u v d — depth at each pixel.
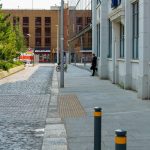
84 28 56.31
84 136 10.55
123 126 11.84
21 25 118.38
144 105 16.61
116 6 27.39
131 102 17.69
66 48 108.94
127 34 23.73
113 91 23.25
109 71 33.72
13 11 118.19
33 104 17.72
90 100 18.72
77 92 22.98
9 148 9.44
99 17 37.53
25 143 9.98
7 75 43.62
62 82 26.58
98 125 7.01
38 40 119.19
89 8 51.91
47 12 118.81
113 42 29.61
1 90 25.14
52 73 50.50
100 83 30.14
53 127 11.94
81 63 73.88
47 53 118.44
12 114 14.79
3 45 41.12
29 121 13.20
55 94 22.02
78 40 73.12
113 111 14.92
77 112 14.96
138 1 21.72
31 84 30.53
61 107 16.47
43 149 9.16
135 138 10.17
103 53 34.72
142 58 18.77
